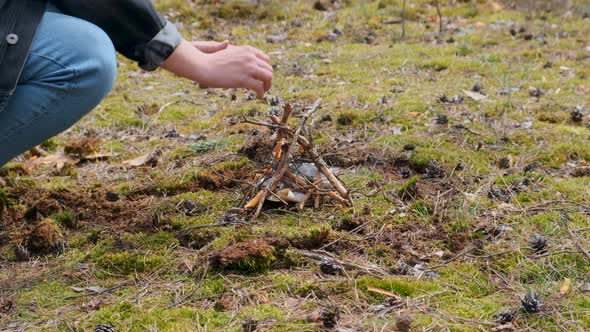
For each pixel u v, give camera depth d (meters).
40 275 2.53
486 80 4.71
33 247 2.71
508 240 2.64
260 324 2.15
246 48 2.47
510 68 4.93
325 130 3.76
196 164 3.38
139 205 2.98
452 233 2.65
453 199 2.96
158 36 2.36
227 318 2.21
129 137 3.96
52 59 2.22
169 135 3.89
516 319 2.16
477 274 2.42
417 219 2.78
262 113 4.12
